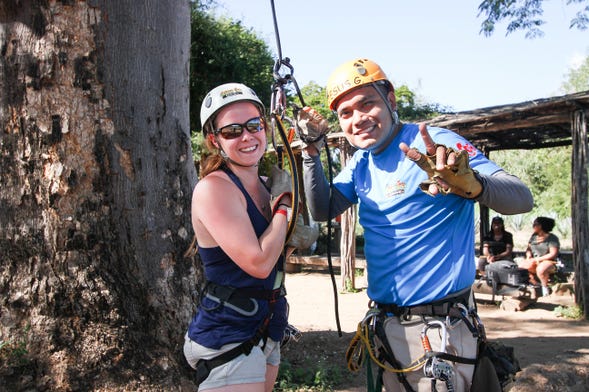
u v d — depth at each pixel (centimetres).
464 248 274
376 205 285
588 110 977
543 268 1067
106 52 448
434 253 270
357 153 312
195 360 262
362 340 292
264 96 2330
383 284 281
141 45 461
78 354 424
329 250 318
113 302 441
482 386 266
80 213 440
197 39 2153
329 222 312
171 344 455
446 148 237
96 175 444
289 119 302
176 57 484
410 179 273
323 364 580
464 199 273
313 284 1359
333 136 1240
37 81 439
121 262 451
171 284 465
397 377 281
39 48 440
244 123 255
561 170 2705
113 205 449
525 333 838
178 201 479
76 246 438
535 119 1045
